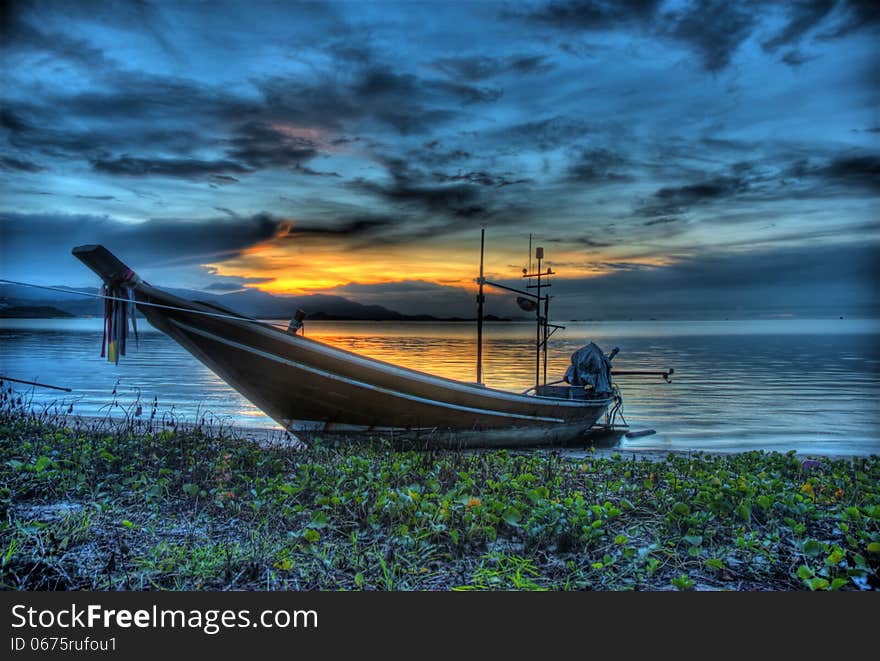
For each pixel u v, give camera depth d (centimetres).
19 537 456
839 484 699
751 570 440
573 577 425
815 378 3906
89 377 3133
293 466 757
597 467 797
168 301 897
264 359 977
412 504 518
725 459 962
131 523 474
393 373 1023
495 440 1230
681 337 12731
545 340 1595
